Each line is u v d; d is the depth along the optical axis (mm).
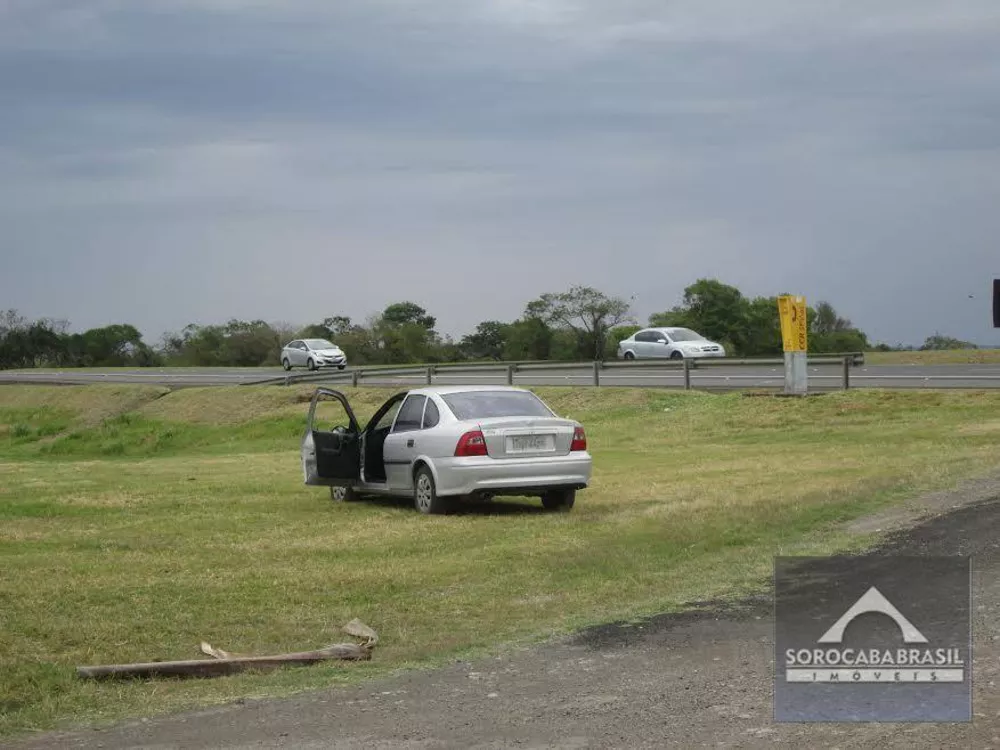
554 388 35156
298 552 12352
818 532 12016
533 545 12289
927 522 11977
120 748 6051
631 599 9547
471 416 14867
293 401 41969
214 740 6133
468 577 10719
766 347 81250
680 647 7781
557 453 14688
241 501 17203
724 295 82375
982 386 28906
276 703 6875
